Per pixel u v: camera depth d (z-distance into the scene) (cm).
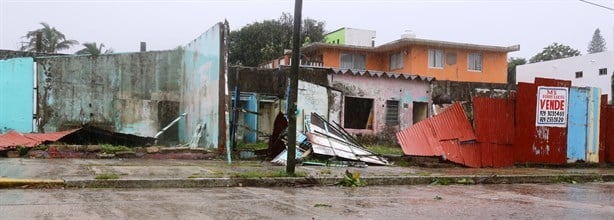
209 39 1653
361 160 1446
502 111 1563
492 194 1025
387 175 1211
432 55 3566
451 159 1491
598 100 1722
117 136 1788
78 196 831
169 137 1991
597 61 4166
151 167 1202
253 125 2078
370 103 2212
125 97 1986
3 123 1820
